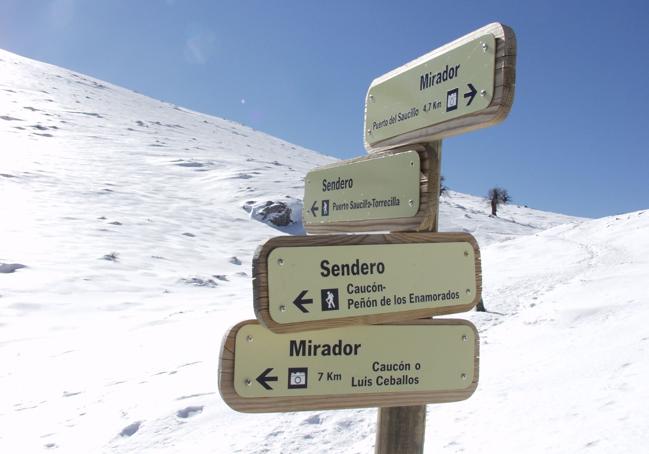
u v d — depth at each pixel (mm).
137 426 5598
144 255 25297
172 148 62344
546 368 6176
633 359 5645
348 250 2014
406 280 2074
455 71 2094
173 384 6930
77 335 12148
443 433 4547
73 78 94250
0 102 63500
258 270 1922
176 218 35938
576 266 19156
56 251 23047
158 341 10367
